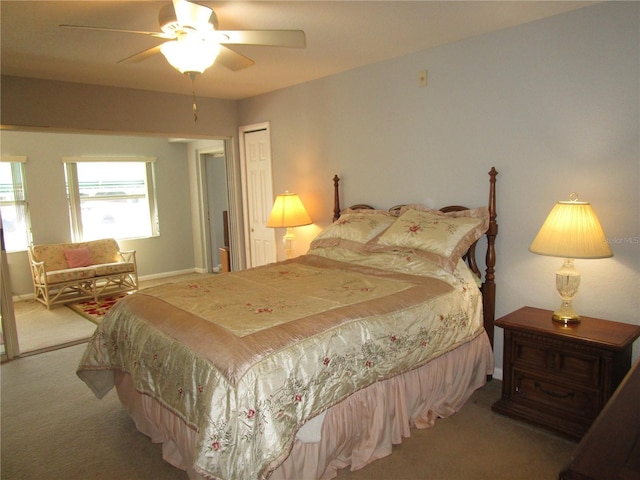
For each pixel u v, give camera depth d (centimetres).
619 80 244
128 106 430
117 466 227
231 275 307
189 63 226
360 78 379
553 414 242
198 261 754
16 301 584
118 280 634
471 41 303
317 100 420
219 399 170
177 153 732
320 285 272
